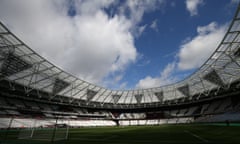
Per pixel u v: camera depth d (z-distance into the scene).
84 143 12.20
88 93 54.12
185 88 51.44
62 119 45.38
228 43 23.81
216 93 42.50
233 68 30.86
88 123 51.41
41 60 29.97
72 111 54.19
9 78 31.31
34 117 37.59
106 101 63.53
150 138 14.91
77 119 50.31
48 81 38.06
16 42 23.75
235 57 26.83
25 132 23.88
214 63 31.53
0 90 32.56
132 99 64.94
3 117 30.25
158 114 62.44
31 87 37.56
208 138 12.95
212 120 37.12
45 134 21.00
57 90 43.41
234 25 19.81
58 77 38.41
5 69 28.23
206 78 39.91
